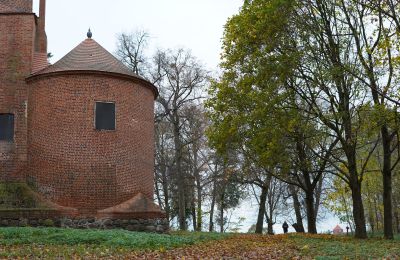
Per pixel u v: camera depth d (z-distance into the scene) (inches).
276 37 927.0
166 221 1030.4
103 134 1015.6
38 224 938.1
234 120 1007.6
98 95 1025.5
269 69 922.7
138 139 1067.3
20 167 1031.0
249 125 1011.9
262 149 987.9
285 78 949.8
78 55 1067.3
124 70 1069.1
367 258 591.8
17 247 677.9
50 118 1017.5
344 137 1018.1
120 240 730.8
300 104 1028.5
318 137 987.9
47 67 1069.8
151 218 1002.7
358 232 984.3
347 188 1328.7
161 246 721.6
